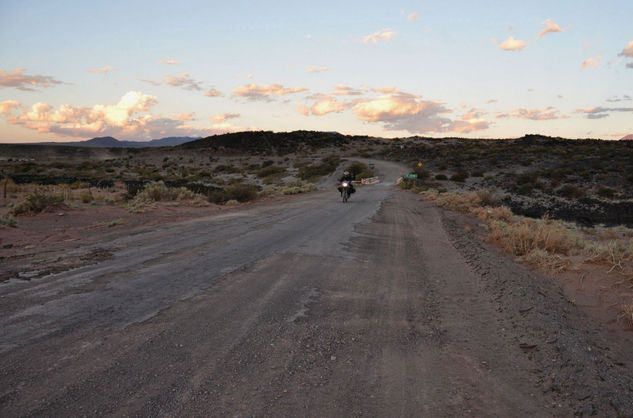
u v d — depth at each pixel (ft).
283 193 100.27
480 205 77.41
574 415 8.93
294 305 15.74
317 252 26.78
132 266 20.61
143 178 172.35
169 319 13.58
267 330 13.07
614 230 63.21
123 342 11.58
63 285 16.93
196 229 34.27
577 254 28.40
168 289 16.98
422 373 10.80
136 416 8.03
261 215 47.62
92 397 8.63
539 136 373.61
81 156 479.00
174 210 50.03
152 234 31.07
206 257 23.44
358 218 48.16
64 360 10.29
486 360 11.80
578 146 276.21
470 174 205.46
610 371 10.92
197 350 11.30
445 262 25.61
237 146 495.00
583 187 143.64
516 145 310.86
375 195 99.71
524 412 9.03
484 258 26.17
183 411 8.30
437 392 9.80
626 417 8.66
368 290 18.65
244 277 19.51
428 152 339.16
